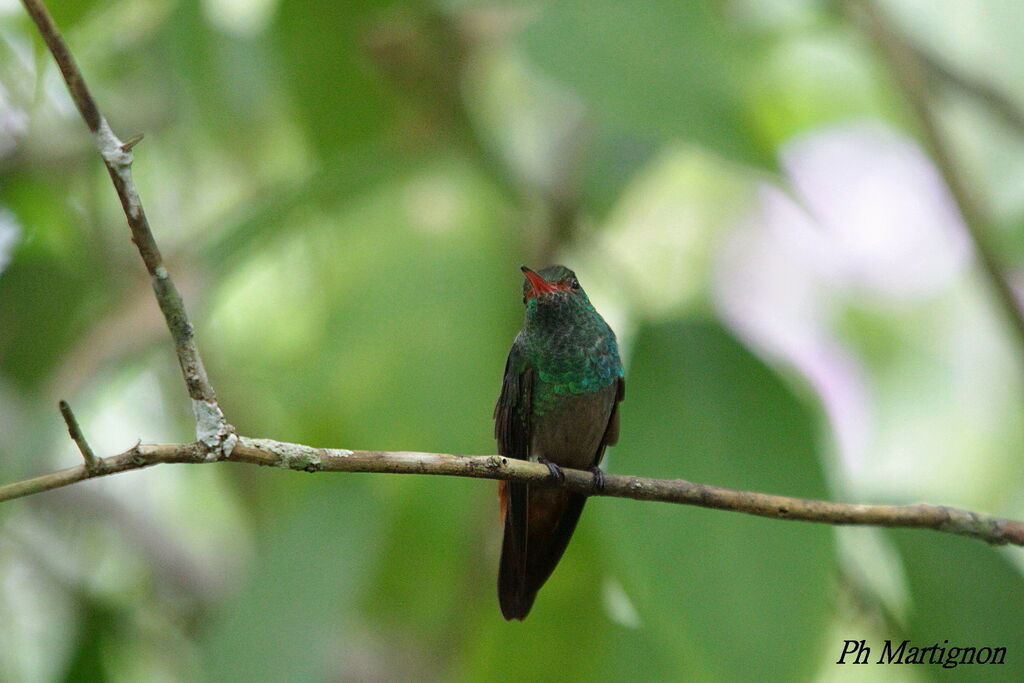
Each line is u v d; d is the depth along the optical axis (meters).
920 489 11.38
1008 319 8.32
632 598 6.36
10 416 8.52
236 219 7.82
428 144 7.93
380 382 6.89
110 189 9.97
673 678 7.80
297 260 8.65
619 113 6.50
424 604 8.02
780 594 6.21
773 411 6.82
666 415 6.82
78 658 9.25
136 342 8.03
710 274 12.04
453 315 6.96
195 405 5.21
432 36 8.27
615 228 11.23
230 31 8.91
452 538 7.53
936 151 8.52
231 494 10.59
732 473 6.69
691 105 6.54
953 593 7.26
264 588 7.32
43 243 9.49
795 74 11.01
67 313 9.30
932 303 13.04
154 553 10.21
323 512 7.47
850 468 12.26
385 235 7.23
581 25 6.75
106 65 9.27
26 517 10.09
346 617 7.12
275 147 9.44
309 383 7.09
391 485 7.43
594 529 7.66
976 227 8.38
